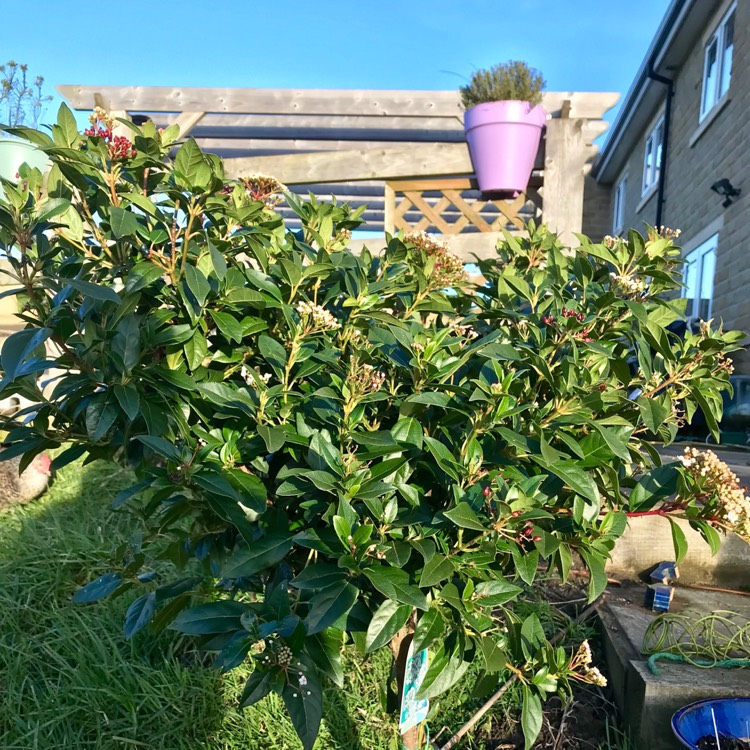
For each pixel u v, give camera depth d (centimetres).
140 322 182
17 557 356
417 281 225
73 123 182
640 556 379
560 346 200
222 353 196
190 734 257
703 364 212
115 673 276
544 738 272
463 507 153
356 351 187
